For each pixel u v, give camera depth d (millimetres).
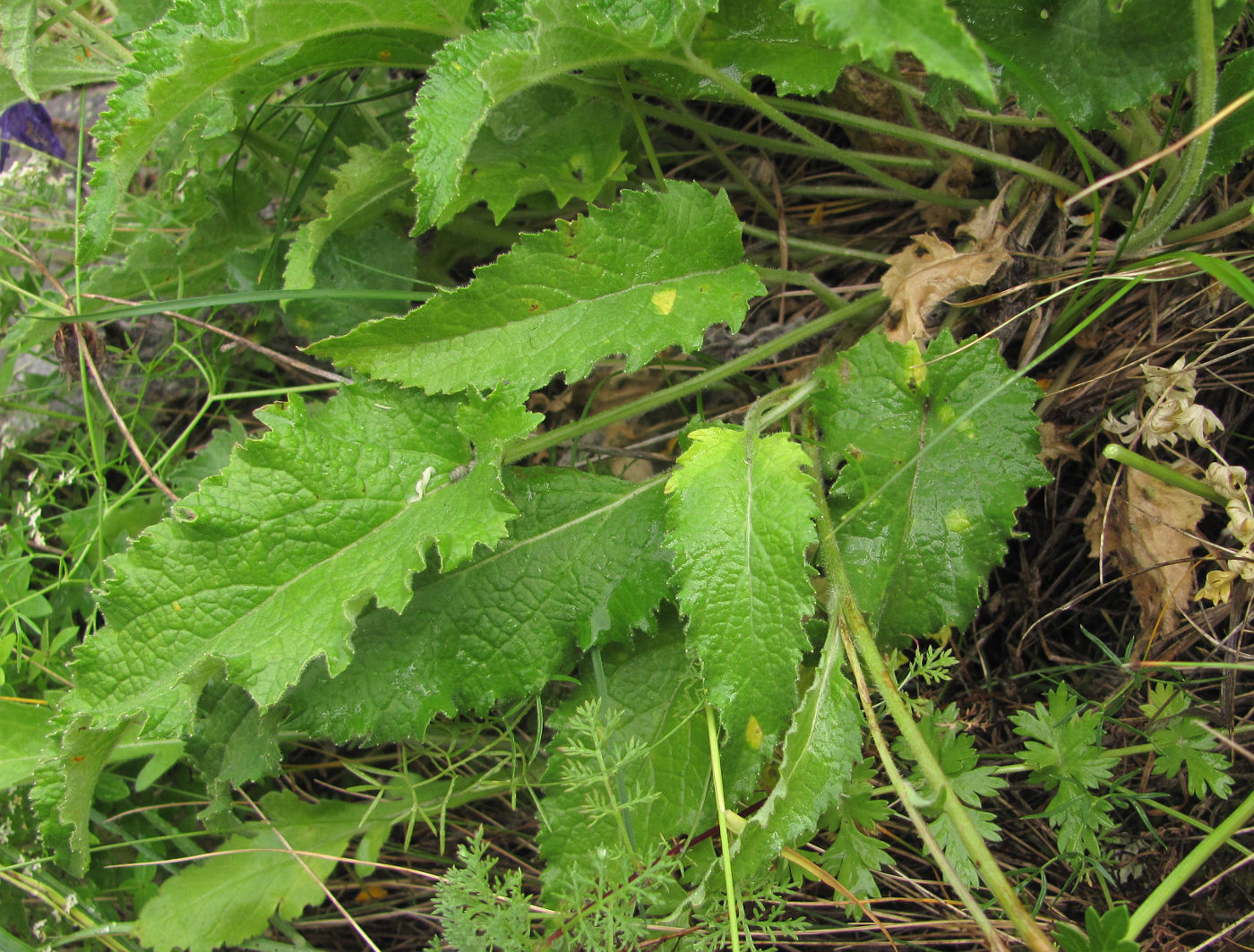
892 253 315
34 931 280
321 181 325
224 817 281
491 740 277
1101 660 267
